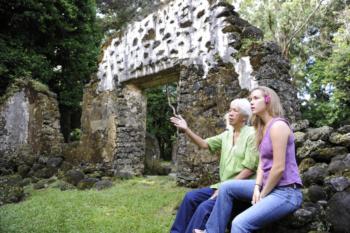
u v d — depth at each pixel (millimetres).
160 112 17812
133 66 7895
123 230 4254
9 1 11273
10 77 10859
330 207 2691
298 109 5809
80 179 7516
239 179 2867
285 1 16109
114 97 8320
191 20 6684
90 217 4844
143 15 7879
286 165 2484
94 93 8922
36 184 7676
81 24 13555
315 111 14695
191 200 3092
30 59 11586
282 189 2455
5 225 4570
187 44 6699
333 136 3311
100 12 20125
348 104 12953
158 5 7539
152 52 7426
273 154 2453
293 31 15328
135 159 8375
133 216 4859
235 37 5949
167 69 7109
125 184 7133
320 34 16453
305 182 3152
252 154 2926
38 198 6320
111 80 8492
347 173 2908
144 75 7633
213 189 3129
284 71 5820
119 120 8203
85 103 9102
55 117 9562
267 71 5438
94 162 8492
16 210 5453
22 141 9383
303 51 16641
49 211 5242
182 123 3434
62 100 14047
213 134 5957
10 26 11867
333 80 12984
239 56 5785
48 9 11820
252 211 2402
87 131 8852
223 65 6000
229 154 3107
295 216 2688
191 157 6289
